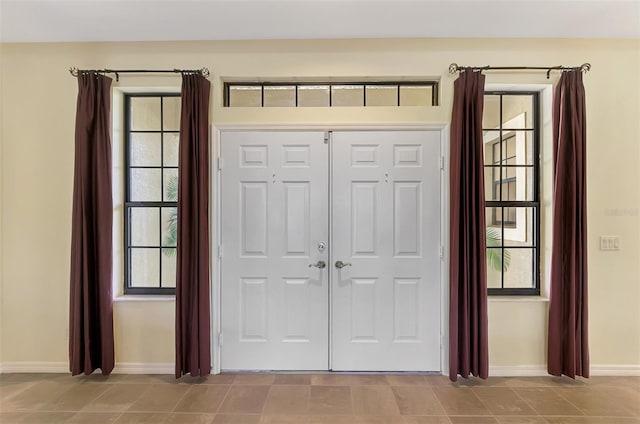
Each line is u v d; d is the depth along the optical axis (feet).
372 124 9.50
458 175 9.03
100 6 8.05
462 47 9.47
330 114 9.56
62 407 7.88
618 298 9.43
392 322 9.61
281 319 9.65
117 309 9.59
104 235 9.18
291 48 9.55
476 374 8.96
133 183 10.27
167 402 8.09
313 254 9.64
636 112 9.41
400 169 9.57
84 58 9.60
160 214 10.24
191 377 9.31
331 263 9.61
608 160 9.40
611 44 9.43
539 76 9.45
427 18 8.57
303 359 9.64
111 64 9.59
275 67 9.55
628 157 9.41
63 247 9.59
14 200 9.59
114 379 9.20
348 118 9.54
